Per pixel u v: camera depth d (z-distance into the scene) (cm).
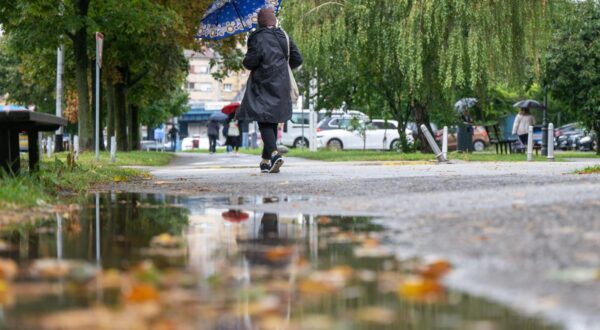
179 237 891
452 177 1852
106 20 4778
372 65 4919
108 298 561
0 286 572
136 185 1898
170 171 2745
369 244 809
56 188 1612
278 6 2786
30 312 518
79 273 652
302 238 873
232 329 485
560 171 2238
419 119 5194
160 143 11969
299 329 486
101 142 6144
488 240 801
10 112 1427
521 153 5331
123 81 6275
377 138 8381
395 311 531
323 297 572
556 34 5759
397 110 5569
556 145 9275
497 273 642
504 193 1284
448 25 4481
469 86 4766
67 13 4638
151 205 1306
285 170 2528
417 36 4466
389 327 492
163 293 581
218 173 2488
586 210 992
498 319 510
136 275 634
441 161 3488
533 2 4606
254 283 620
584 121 6003
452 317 515
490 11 4469
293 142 8950
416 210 1103
